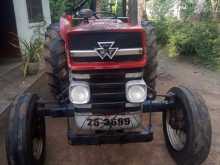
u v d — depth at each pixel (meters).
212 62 7.90
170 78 6.73
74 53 2.76
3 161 3.44
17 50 8.38
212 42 8.30
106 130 2.97
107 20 3.72
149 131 3.02
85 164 3.36
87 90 2.72
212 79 6.73
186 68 7.78
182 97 3.03
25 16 8.65
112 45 2.74
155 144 3.76
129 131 3.05
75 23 3.95
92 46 2.75
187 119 2.89
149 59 4.22
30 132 2.80
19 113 2.79
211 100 5.34
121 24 3.20
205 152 2.82
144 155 3.52
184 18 10.37
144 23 4.78
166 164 3.32
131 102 2.77
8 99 5.12
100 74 2.79
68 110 3.08
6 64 7.69
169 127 3.43
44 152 3.29
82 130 3.01
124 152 3.60
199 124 2.81
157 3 12.36
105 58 2.75
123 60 2.79
